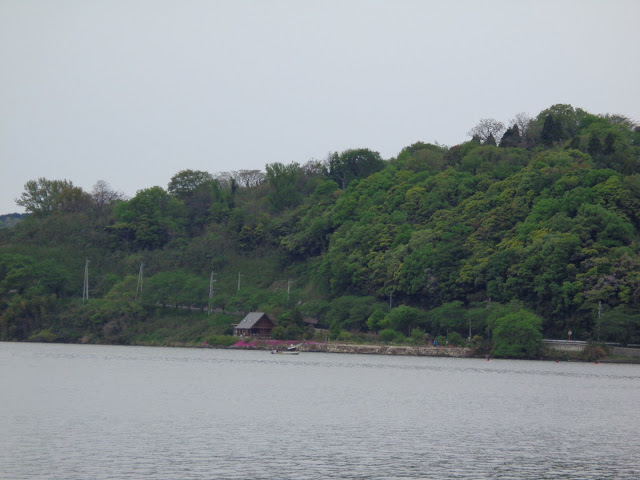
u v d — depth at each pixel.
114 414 102.31
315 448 81.94
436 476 71.12
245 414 104.06
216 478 69.19
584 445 86.62
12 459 75.06
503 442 87.56
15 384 135.88
